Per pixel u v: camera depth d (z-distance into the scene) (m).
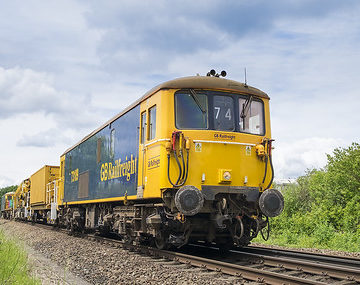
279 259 8.70
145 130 10.80
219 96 9.95
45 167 27.02
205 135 9.54
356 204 19.33
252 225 10.47
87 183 16.61
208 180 9.40
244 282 7.22
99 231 17.16
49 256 11.77
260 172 10.03
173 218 9.67
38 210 31.41
